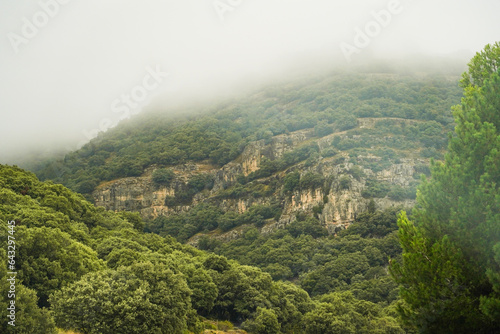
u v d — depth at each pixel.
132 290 86.25
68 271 92.25
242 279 128.12
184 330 95.75
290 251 199.62
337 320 117.06
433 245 51.03
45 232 95.75
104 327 79.12
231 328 115.75
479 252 49.59
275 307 125.06
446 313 48.62
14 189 145.50
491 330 47.28
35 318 68.19
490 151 52.28
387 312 131.38
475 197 50.75
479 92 58.81
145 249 137.50
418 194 57.56
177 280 92.62
